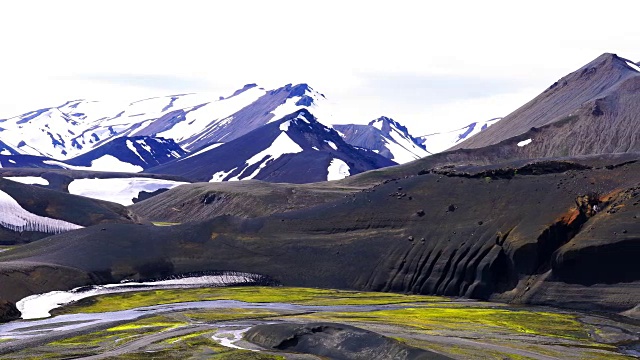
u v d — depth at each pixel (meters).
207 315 160.50
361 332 123.94
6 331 144.00
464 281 192.12
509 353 123.69
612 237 175.25
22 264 189.50
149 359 115.75
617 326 150.00
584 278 175.75
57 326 148.75
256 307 173.62
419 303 180.12
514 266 187.38
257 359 116.31
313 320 152.25
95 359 113.69
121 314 165.25
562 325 151.38
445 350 123.75
